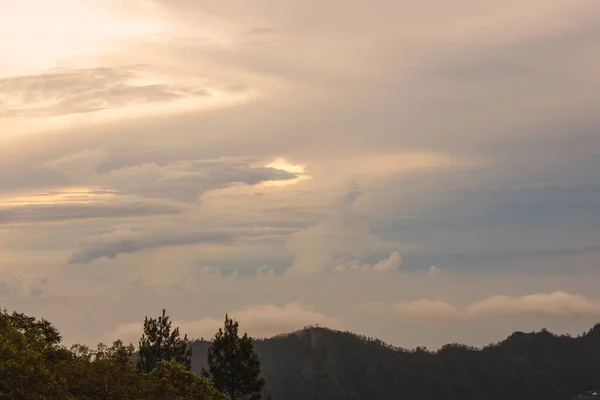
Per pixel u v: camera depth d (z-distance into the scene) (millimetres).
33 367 40719
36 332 50562
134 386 50094
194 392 55906
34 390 40750
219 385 76938
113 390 47812
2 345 41062
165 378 54156
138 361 76062
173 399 52281
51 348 50000
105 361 50188
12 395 39406
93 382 47312
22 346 43219
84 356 50062
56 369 45469
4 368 39969
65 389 43438
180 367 56750
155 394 51719
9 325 45250
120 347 52969
